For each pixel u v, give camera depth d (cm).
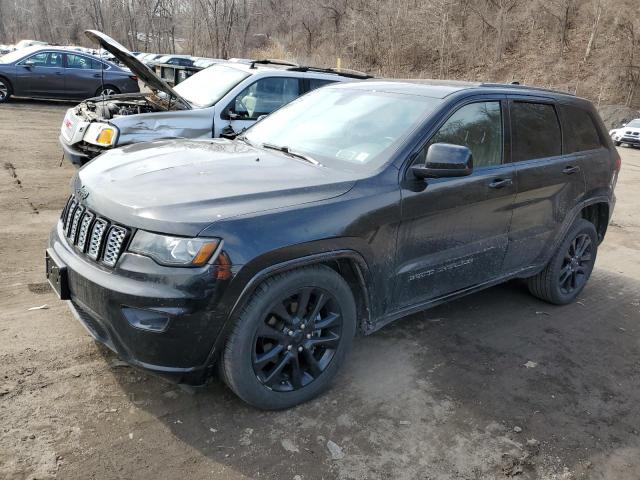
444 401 338
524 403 345
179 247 261
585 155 488
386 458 285
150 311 262
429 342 410
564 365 397
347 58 4825
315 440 292
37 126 1259
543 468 289
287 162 350
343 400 329
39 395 304
